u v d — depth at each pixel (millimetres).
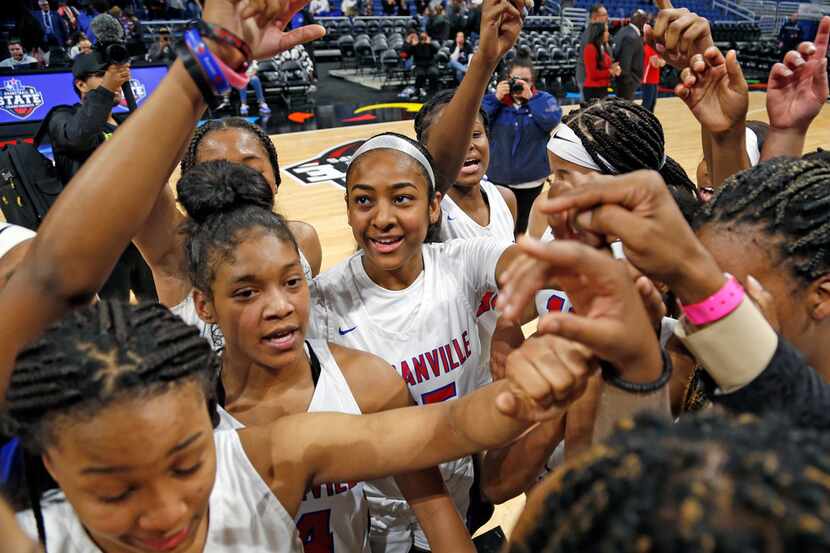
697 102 1211
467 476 1457
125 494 617
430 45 10859
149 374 598
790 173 780
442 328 1412
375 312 1413
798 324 798
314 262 1903
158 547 661
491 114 3635
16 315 641
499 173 3697
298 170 6922
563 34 12328
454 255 1488
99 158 642
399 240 1354
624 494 337
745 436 346
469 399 806
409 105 10539
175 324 660
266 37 773
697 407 837
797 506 303
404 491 1086
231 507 818
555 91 11578
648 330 595
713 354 638
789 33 13156
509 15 1414
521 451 1009
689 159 7305
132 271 3023
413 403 1213
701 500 313
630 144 1428
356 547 1182
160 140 655
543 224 1709
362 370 1156
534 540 384
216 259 1050
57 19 10695
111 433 581
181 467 629
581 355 627
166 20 11680
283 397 1131
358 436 835
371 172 1327
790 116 1209
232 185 1137
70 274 642
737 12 16234
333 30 13375
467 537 1078
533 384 630
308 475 851
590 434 867
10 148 2650
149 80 7168
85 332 614
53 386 581
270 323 1056
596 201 589
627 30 8125
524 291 579
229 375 1173
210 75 650
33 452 632
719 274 614
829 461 327
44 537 715
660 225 579
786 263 771
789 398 619
